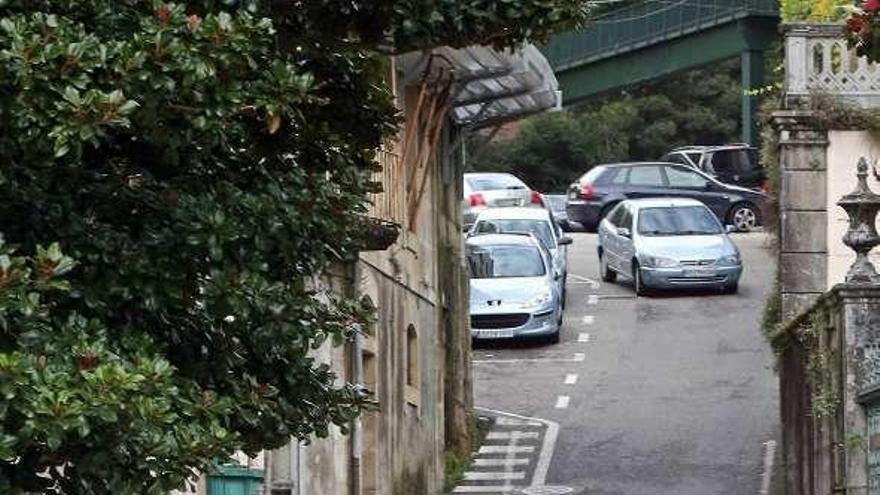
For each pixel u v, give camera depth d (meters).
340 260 17.53
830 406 33.81
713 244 67.12
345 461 34.75
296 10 17.88
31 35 14.09
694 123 109.50
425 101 43.88
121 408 13.73
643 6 84.56
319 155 18.05
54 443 13.42
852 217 33.88
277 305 16.45
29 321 13.99
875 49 20.58
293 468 30.47
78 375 13.79
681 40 85.31
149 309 15.71
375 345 37.88
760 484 45.28
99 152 16.08
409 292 42.19
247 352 16.88
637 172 82.38
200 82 14.66
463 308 50.03
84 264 15.48
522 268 61.91
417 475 42.50
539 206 82.38
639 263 67.12
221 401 15.08
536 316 60.59
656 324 63.59
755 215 80.62
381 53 18.14
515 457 48.97
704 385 55.69
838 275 41.62
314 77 17.64
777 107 42.56
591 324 64.00
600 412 53.25
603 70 87.69
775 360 46.72
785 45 42.44
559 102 50.91
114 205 15.83
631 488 45.53
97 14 15.11
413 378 42.78
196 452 14.55
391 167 40.50
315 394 17.50
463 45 17.70
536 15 17.33
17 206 15.37
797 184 41.72
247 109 15.96
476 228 69.00
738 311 64.62
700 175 81.44
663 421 51.88
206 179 16.47
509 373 58.06
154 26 14.59
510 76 46.03
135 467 14.54
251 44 14.94
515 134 110.12
